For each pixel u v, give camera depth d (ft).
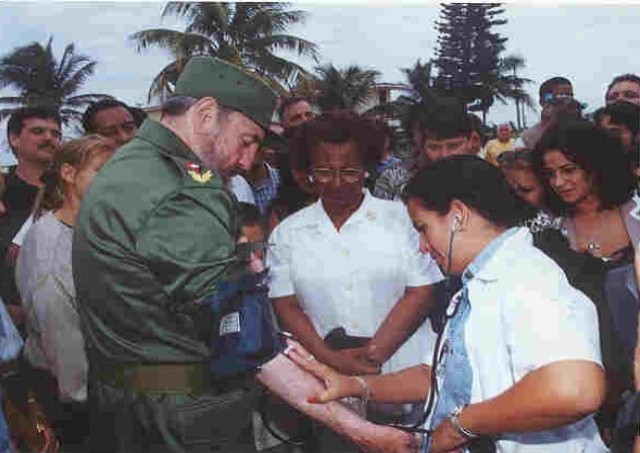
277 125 10.54
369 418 9.53
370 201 10.27
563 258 9.24
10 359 8.70
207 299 6.81
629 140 9.80
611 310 9.09
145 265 6.85
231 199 7.14
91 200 7.09
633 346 8.93
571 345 5.53
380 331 10.14
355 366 10.12
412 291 10.12
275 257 10.34
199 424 7.18
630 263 9.18
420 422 6.51
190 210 6.86
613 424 8.70
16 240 10.61
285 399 7.68
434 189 6.16
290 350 7.69
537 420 5.59
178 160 7.07
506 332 5.85
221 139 7.54
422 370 7.71
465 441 6.08
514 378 5.82
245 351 6.93
